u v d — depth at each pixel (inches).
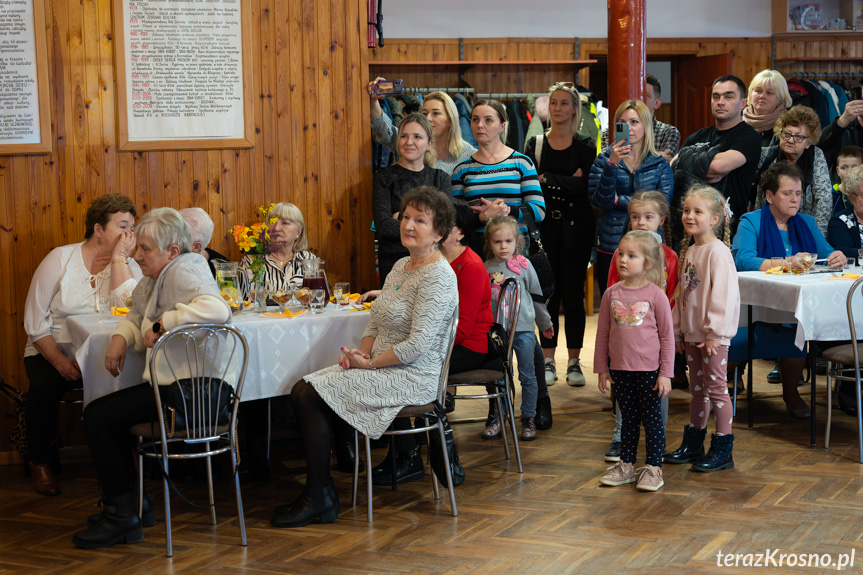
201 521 132.4
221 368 127.1
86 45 165.3
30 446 146.3
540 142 213.8
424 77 338.3
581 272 212.1
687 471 151.4
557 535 123.9
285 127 178.1
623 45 202.5
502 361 152.4
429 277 129.7
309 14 177.5
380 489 146.3
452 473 145.3
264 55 175.5
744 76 358.3
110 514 123.6
